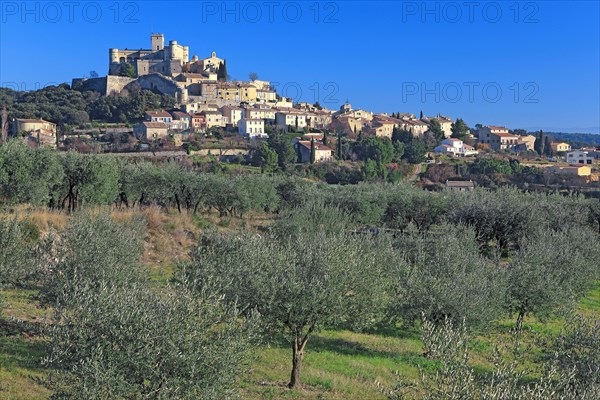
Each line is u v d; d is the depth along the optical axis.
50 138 153.00
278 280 21.94
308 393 21.31
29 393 17.11
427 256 38.38
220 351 14.84
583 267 39.59
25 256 24.36
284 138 161.75
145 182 57.47
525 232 53.53
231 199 60.88
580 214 60.91
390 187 71.88
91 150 138.38
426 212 64.69
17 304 26.44
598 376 17.08
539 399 12.37
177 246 46.62
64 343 14.13
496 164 151.00
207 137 178.00
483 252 55.38
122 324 14.05
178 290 15.89
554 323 35.75
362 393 21.77
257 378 22.33
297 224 46.62
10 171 41.12
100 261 24.33
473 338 28.36
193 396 14.14
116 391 13.49
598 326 19.88
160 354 13.94
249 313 20.58
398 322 33.81
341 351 27.77
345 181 143.00
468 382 12.43
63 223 38.97
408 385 15.30
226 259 27.67
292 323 21.75
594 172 152.38
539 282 32.25
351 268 22.83
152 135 172.62
